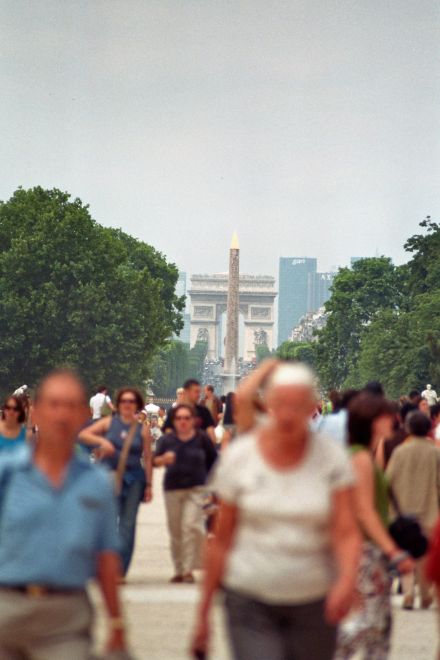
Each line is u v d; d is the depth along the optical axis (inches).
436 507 1485.0
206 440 1692.9
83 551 697.6
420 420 1494.8
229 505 746.2
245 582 735.1
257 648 732.0
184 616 1385.3
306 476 735.7
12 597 697.0
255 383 1076.5
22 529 693.9
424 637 1286.9
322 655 743.7
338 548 735.1
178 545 1673.2
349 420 972.6
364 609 950.4
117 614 713.0
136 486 1644.9
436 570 868.0
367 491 940.0
